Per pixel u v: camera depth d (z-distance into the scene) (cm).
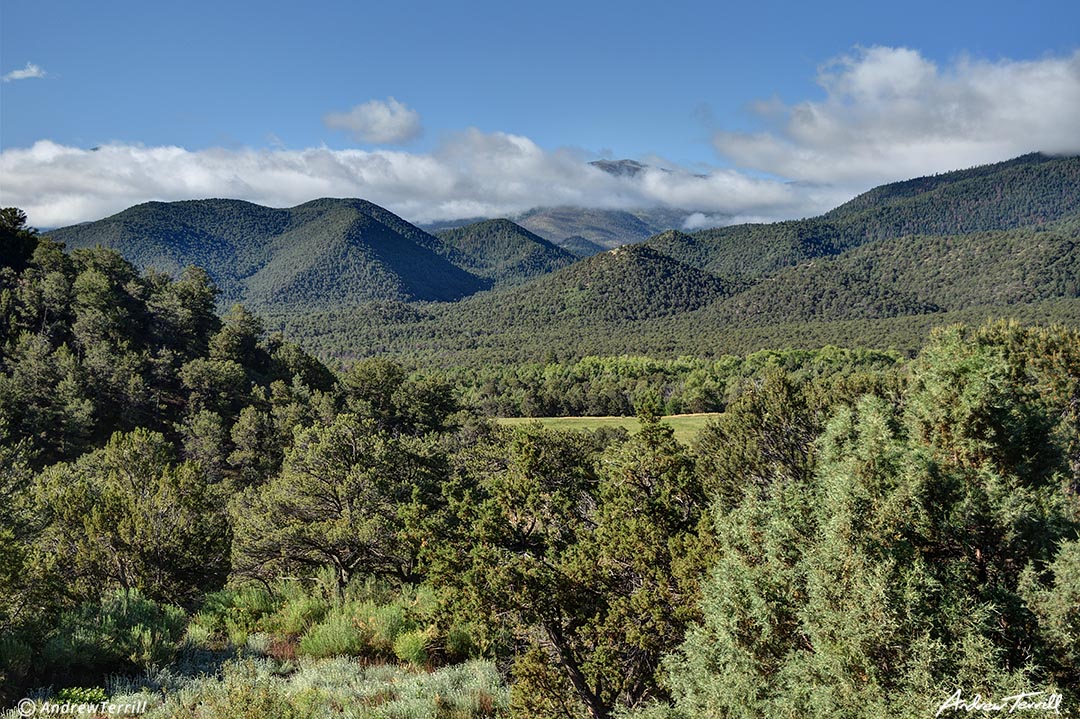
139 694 930
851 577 617
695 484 1338
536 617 1102
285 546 2112
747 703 711
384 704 995
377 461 2541
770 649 720
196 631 1316
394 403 7612
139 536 1658
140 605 1262
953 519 665
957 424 728
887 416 744
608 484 1449
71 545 1731
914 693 560
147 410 7269
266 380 9075
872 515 655
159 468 2198
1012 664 605
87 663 1049
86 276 8638
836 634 620
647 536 1157
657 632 1027
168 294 9575
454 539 1438
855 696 589
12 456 2666
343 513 2256
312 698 955
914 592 584
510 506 1463
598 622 1090
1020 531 650
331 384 10294
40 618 1113
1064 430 800
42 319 8125
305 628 1448
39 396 6500
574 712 1057
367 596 1709
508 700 1079
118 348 7994
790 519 741
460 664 1277
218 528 1867
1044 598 597
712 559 964
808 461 1661
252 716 743
